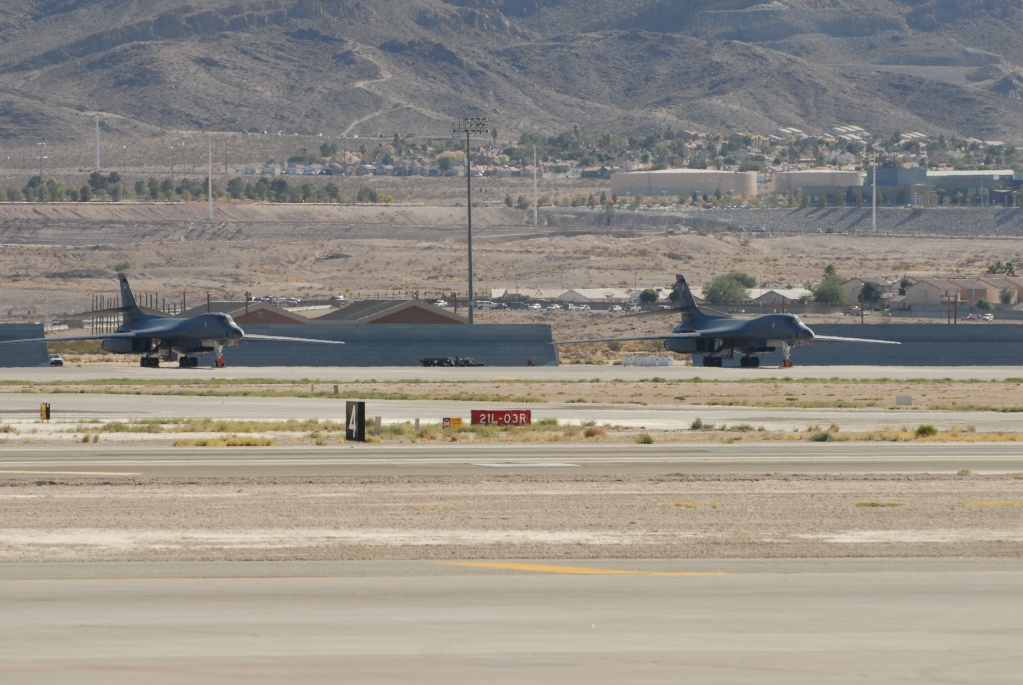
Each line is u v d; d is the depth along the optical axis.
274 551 103.00
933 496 138.62
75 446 195.00
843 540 109.75
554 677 63.81
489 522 118.75
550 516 122.69
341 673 64.25
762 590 87.19
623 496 137.62
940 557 101.62
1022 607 81.56
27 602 82.06
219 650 69.00
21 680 62.56
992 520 121.25
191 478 151.50
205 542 107.19
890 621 77.25
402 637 72.38
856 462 173.00
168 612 79.12
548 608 80.81
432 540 108.81
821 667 66.00
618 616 78.44
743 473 159.38
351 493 138.88
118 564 96.88
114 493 137.75
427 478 152.75
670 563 98.38
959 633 74.00
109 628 74.38
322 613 79.00
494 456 180.62
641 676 64.06
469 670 65.06
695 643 71.19
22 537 109.00
